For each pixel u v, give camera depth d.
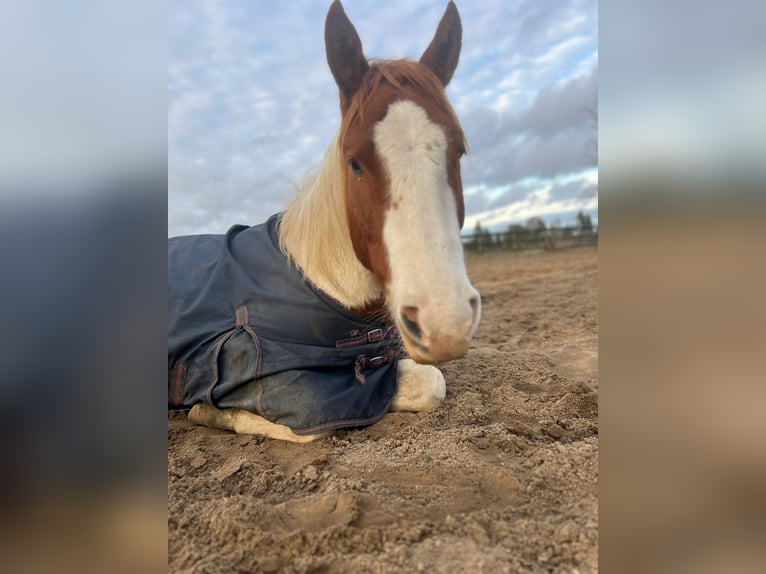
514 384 2.72
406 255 1.61
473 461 1.73
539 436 2.02
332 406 2.07
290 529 1.40
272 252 2.39
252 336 2.19
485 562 1.20
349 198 1.93
